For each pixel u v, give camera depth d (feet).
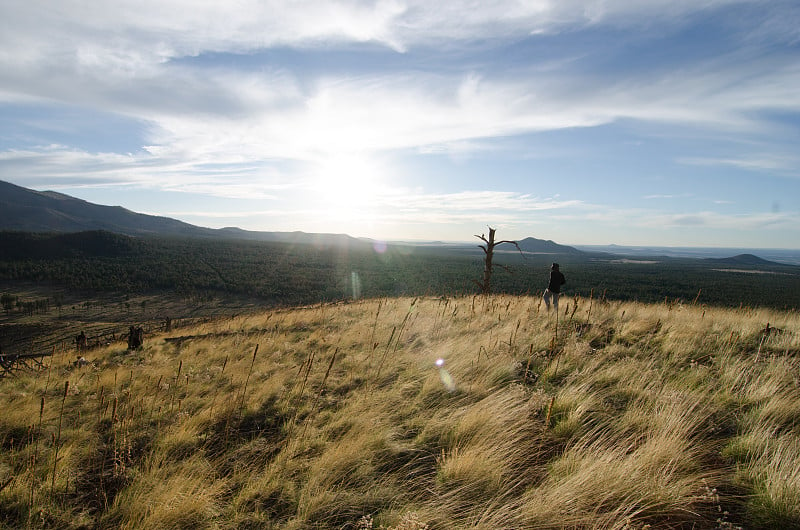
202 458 14.66
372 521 10.80
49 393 23.73
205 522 11.23
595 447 13.48
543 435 14.49
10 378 29.22
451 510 11.18
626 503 10.80
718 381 18.11
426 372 21.57
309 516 11.35
